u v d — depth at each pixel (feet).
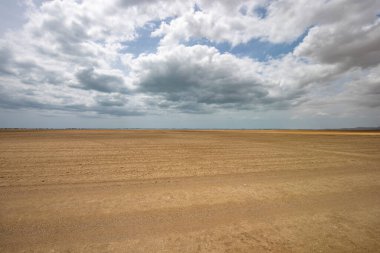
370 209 16.81
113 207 16.43
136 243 11.41
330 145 72.69
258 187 22.33
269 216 15.25
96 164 33.73
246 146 67.31
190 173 28.50
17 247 10.84
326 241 11.98
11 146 55.98
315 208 16.88
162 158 40.88
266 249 11.07
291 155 46.68
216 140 95.45
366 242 11.91
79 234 12.28
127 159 39.01
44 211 15.46
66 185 22.17
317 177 27.02
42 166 31.48
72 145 61.62
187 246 11.21
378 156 46.21
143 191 20.54
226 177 26.55
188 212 15.69
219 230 13.07
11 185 21.79
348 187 22.65
